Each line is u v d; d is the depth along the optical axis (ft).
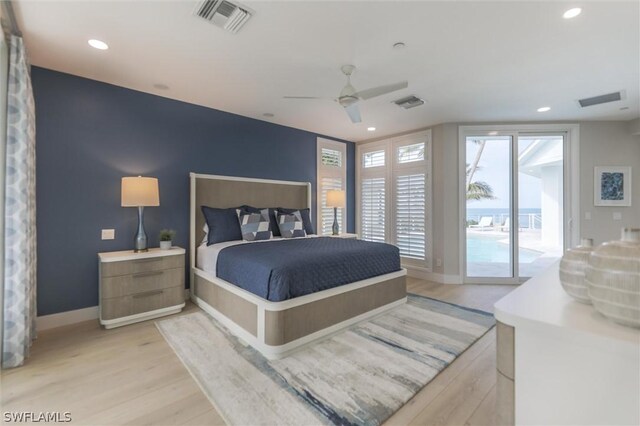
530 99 11.80
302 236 14.05
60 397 6.03
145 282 9.95
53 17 6.75
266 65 9.08
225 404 5.83
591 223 14.39
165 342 8.39
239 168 14.17
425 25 7.04
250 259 8.78
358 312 9.62
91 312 10.18
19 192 7.14
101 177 10.46
